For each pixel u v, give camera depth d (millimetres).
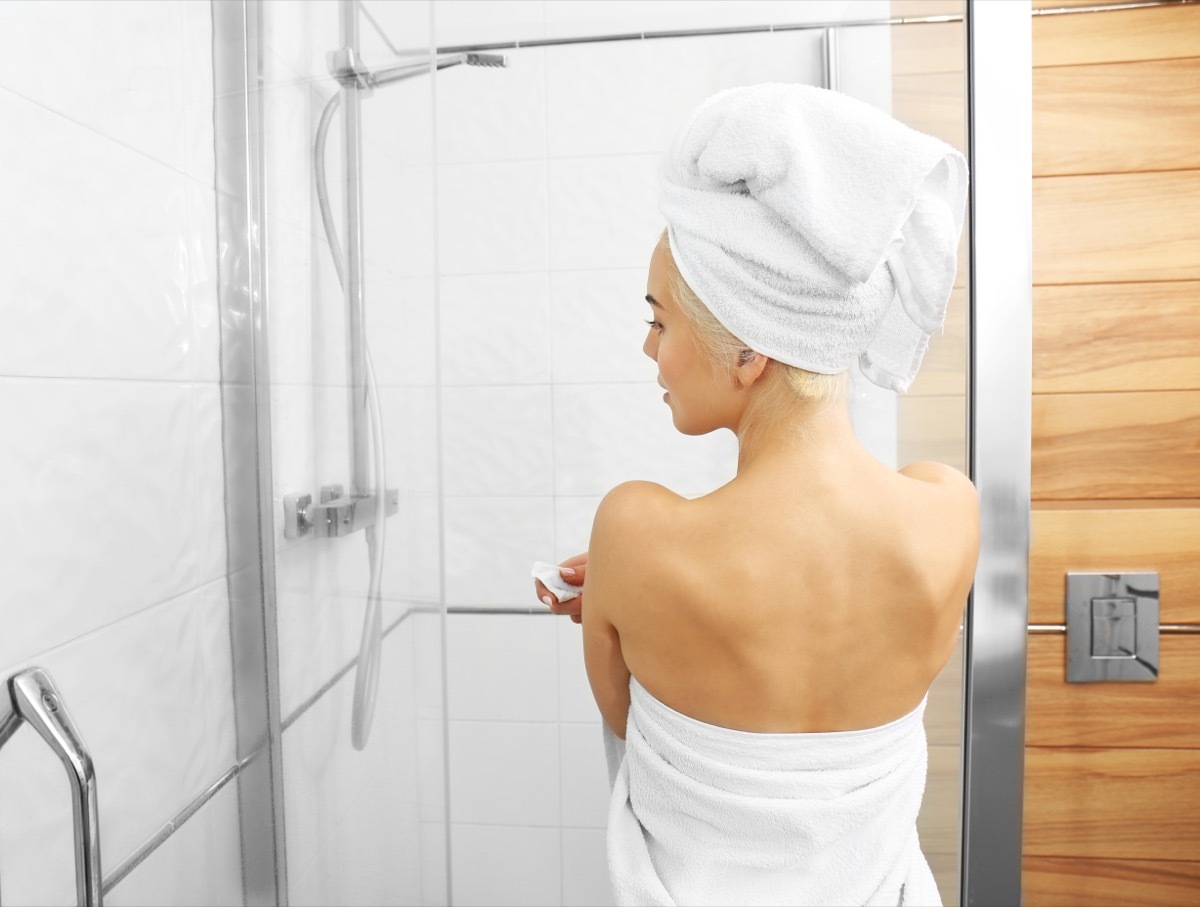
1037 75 1106
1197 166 1100
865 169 542
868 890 630
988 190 879
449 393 1180
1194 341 1114
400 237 882
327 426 853
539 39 1120
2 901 575
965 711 915
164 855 733
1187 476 1127
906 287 609
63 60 620
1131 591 1138
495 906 1215
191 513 771
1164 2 1088
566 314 1157
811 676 612
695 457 1156
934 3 918
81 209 638
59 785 619
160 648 729
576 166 1135
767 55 1074
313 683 850
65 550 626
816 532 605
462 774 1212
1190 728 1138
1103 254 1118
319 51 832
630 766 686
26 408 590
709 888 633
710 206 596
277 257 815
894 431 942
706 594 605
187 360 765
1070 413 1137
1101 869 1158
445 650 929
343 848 870
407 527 900
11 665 577
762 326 583
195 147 774
